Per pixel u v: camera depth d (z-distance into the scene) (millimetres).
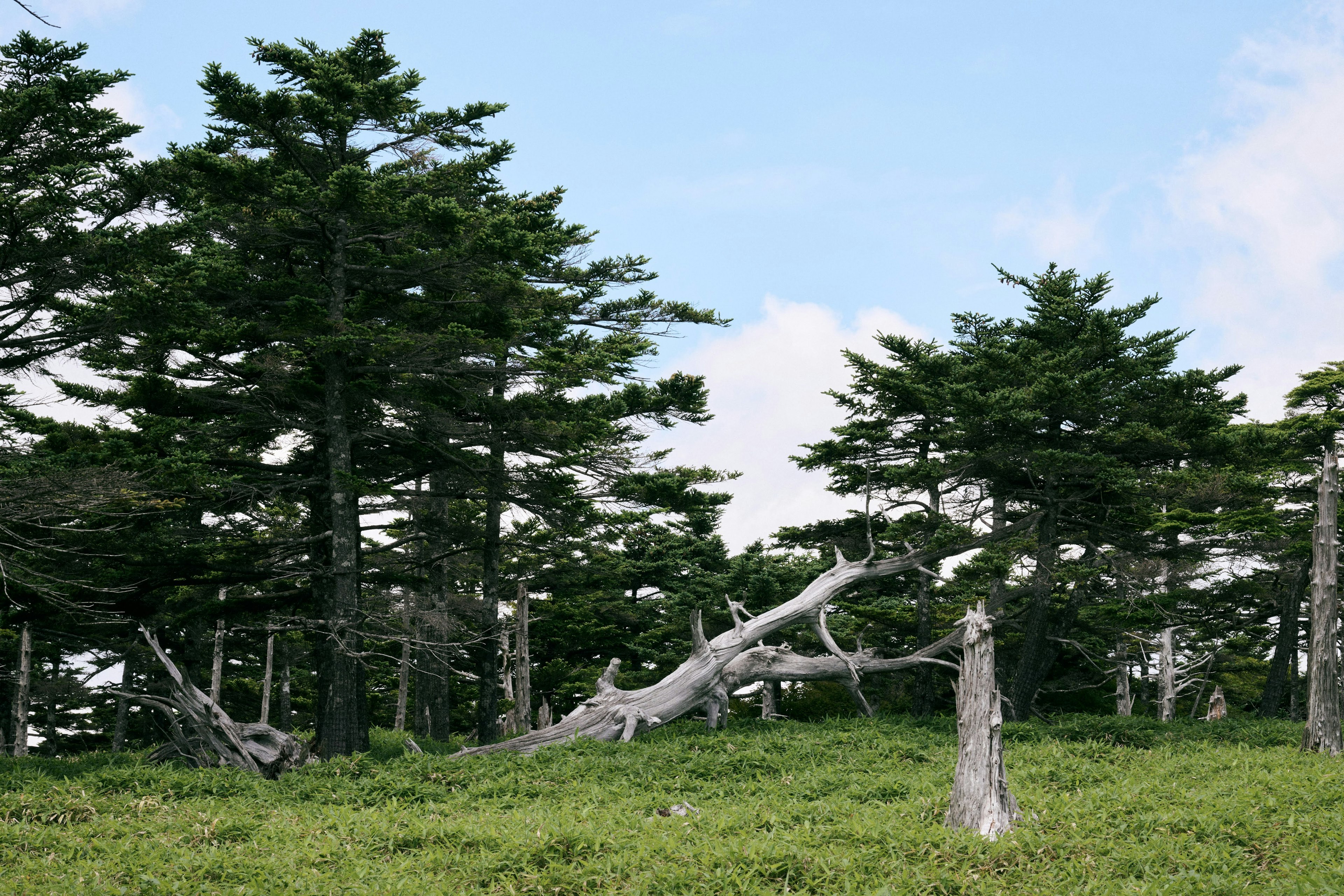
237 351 22016
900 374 30266
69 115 17609
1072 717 27797
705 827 12297
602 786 16625
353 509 23016
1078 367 28906
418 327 23703
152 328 18781
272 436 25203
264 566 23141
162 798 15141
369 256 24125
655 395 26797
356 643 22297
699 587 34094
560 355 22844
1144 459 29359
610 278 30484
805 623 29484
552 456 25422
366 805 15648
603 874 10273
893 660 28859
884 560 31031
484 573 27734
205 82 21266
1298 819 11930
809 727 25828
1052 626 30984
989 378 28969
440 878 10391
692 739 22453
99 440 22359
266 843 12211
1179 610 31906
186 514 22469
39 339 19047
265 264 24109
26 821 13102
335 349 21375
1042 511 28859
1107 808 12578
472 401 23531
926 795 14375
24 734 26609
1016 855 10539
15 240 17016
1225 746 21969
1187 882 9617
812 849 10844
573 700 41531
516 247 22047
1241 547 28938
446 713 29562
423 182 24016
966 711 12141
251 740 19656
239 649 39125
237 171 20781
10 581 20219
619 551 39219
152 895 9891
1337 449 31656
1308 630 36406
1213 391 28031
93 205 17859
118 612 22484
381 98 22312
